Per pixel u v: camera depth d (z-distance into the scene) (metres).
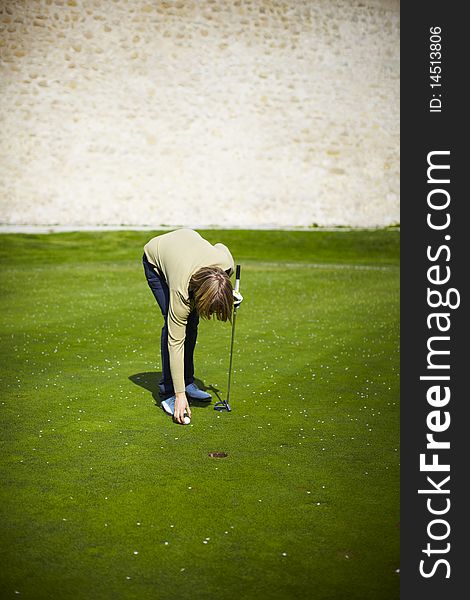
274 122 14.76
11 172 13.65
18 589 1.83
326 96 14.92
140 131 14.17
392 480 2.58
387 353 4.57
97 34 13.75
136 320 5.59
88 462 2.66
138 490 2.42
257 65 14.54
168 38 14.06
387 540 2.13
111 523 2.18
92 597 1.81
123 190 14.20
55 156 13.83
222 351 4.56
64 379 3.84
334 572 1.95
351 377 3.98
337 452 2.83
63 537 2.09
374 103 15.14
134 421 3.14
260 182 14.82
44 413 3.23
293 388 3.73
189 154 14.44
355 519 2.25
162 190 14.38
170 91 14.21
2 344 4.67
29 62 13.53
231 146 14.61
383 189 15.38
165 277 3.03
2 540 2.07
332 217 15.20
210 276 2.78
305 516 2.26
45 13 13.48
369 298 6.93
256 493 2.41
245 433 3.01
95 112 13.93
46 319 5.57
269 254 11.63
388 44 15.05
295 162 14.95
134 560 1.98
